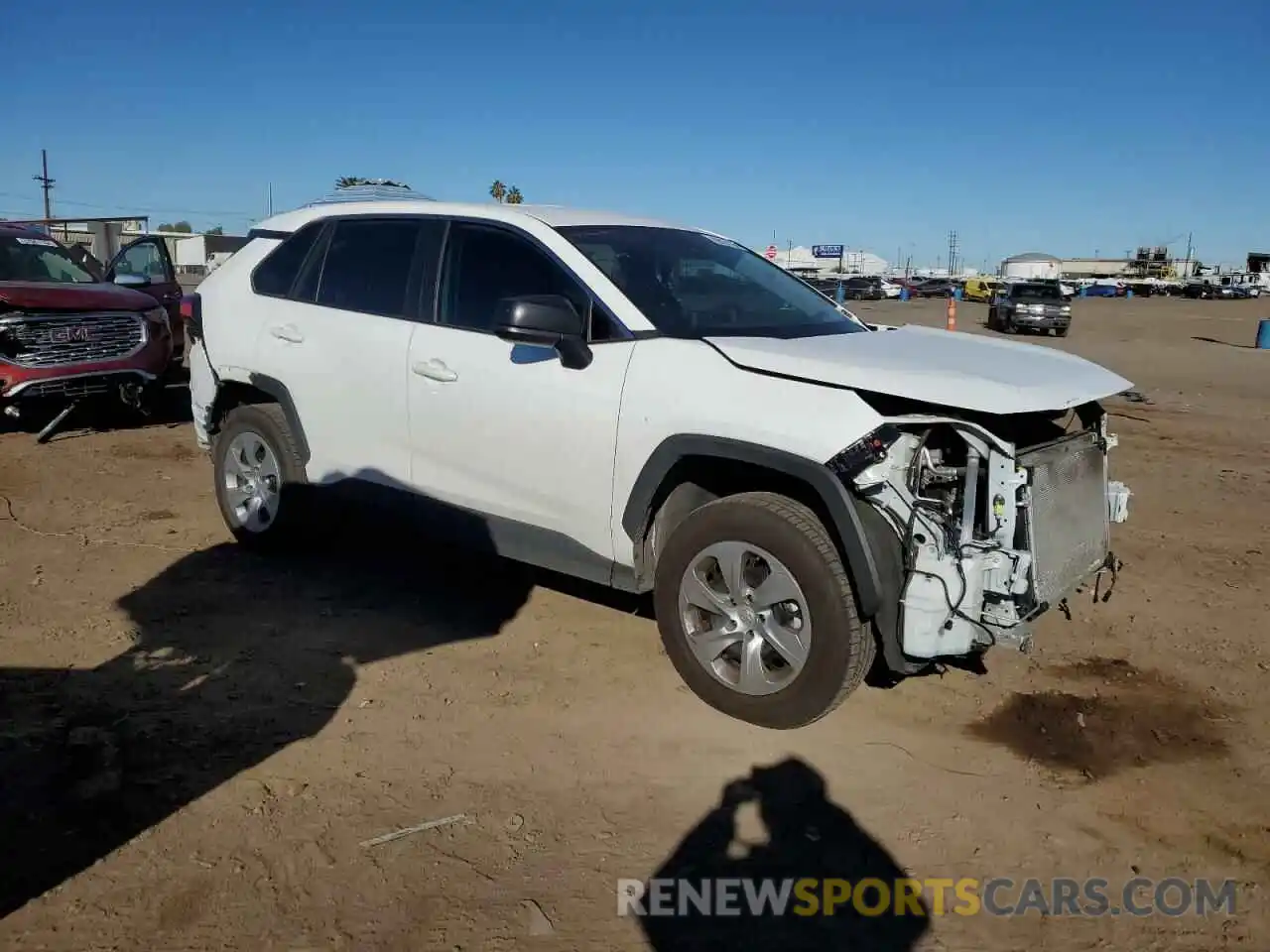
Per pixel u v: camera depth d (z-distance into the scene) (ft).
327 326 16.96
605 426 13.34
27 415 30.01
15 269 31.24
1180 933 9.36
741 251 17.20
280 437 17.79
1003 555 11.54
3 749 11.68
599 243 14.96
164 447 28.99
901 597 11.71
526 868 9.98
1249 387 51.34
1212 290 257.96
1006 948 9.12
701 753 12.17
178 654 14.55
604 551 13.73
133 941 8.82
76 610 16.05
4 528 20.43
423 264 16.07
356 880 9.72
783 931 9.21
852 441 11.46
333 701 13.28
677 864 10.11
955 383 11.55
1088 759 12.32
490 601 16.94
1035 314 98.84
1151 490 26.63
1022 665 14.92
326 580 17.74
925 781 11.70
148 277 33.27
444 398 15.15
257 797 10.99
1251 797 11.56
